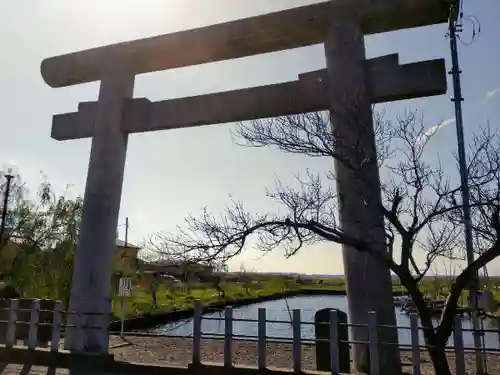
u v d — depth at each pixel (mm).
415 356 6348
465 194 6867
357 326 6992
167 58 10062
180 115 9617
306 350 10875
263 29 9148
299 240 6645
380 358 7113
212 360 9234
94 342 8781
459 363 6250
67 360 8453
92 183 9695
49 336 9977
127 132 10164
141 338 13000
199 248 6969
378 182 7266
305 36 9047
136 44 10180
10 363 8641
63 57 10812
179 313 28734
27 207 20359
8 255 19531
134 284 29375
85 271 9242
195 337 7820
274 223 6539
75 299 9156
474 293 7637
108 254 9484
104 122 9984
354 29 8539
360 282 7535
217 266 8344
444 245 6812
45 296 17906
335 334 7000
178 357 9578
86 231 9469
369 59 8492
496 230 5793
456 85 8734
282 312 37000
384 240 7277
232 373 7414
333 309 7766
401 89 8172
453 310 5883
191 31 9781
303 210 6859
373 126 7699
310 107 8672
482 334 7465
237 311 37969
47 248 18922
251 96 9133
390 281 7496
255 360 9461
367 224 7316
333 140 7090
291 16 8977
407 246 6086
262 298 54688
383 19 8570
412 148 7652
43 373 7957
